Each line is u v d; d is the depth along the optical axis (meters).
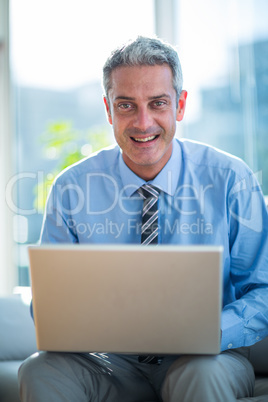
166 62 1.83
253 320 1.72
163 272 1.37
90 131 3.59
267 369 2.09
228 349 1.77
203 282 1.36
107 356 1.81
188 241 1.92
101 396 1.70
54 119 3.68
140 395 1.80
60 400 1.55
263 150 3.09
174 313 1.39
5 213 3.81
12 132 3.79
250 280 1.86
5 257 3.81
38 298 1.42
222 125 3.22
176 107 1.92
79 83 3.61
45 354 1.63
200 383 1.47
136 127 1.83
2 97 3.81
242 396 1.65
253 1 3.08
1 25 3.80
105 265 1.38
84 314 1.41
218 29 3.22
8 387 2.06
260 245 1.89
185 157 2.01
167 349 1.41
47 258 1.39
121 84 1.82
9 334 2.48
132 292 1.39
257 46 3.08
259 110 3.09
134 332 1.41
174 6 3.38
